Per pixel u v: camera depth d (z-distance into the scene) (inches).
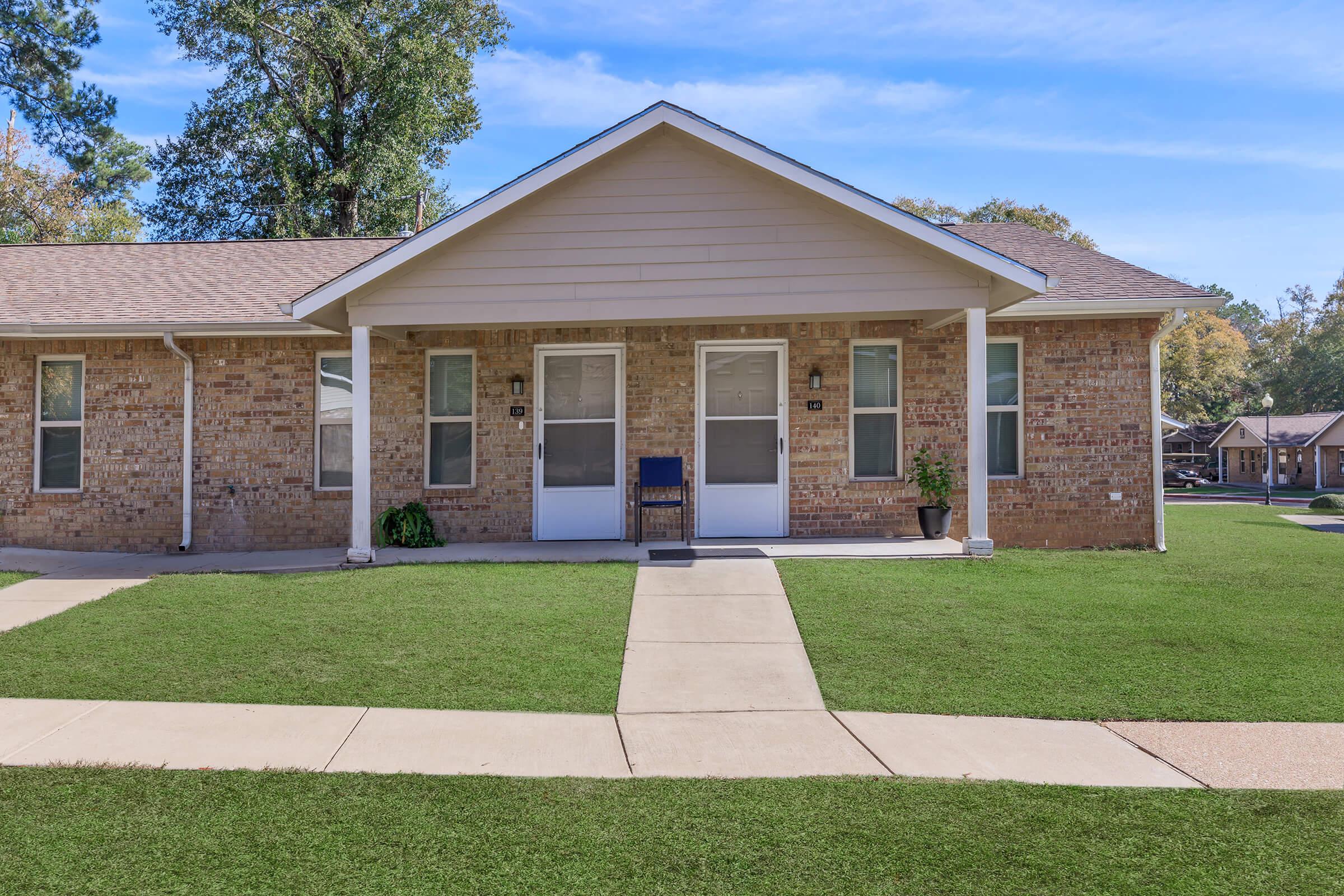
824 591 328.5
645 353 446.6
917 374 444.5
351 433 463.2
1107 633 280.2
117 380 462.3
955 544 412.2
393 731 204.1
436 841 150.6
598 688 235.5
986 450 387.5
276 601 318.0
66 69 1304.1
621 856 145.7
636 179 380.8
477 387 453.4
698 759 188.9
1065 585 341.7
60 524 463.8
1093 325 446.3
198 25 1101.1
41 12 1270.9
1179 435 2564.0
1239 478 2367.1
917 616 297.6
